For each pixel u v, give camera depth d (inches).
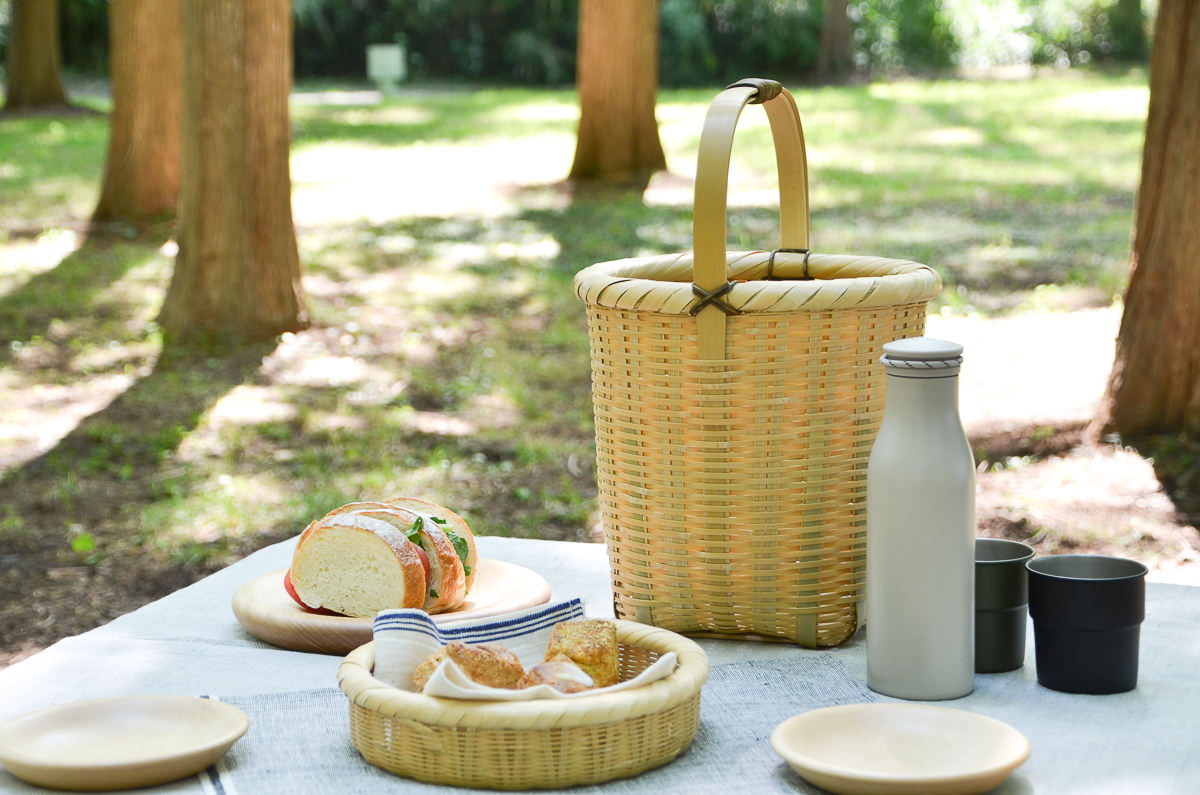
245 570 62.9
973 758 36.9
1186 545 114.9
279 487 143.7
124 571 123.7
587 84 345.4
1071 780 37.5
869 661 44.9
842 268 55.1
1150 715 42.5
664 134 437.4
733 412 46.9
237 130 197.5
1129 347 138.9
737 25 681.6
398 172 370.6
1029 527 121.9
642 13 339.9
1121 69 642.2
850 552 49.0
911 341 43.2
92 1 685.3
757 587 48.9
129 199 280.1
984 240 254.2
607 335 49.1
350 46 748.0
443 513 55.0
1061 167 347.9
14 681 47.4
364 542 50.6
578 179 345.4
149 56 275.1
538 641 44.1
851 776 35.0
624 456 49.7
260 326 201.8
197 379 182.7
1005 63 684.1
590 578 61.6
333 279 241.6
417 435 161.0
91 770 36.4
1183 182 132.1
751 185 341.1
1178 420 137.2
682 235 271.9
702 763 39.1
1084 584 43.7
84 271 241.0
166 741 39.3
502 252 261.9
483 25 731.4
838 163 368.8
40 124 475.5
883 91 579.2
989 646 46.6
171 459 153.1
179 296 203.2
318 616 50.4
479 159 393.7
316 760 39.6
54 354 194.4
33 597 118.1
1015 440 144.4
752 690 45.1
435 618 49.9
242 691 46.4
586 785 37.4
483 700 37.0
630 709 36.8
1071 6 668.7
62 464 151.3
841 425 47.4
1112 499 126.0
